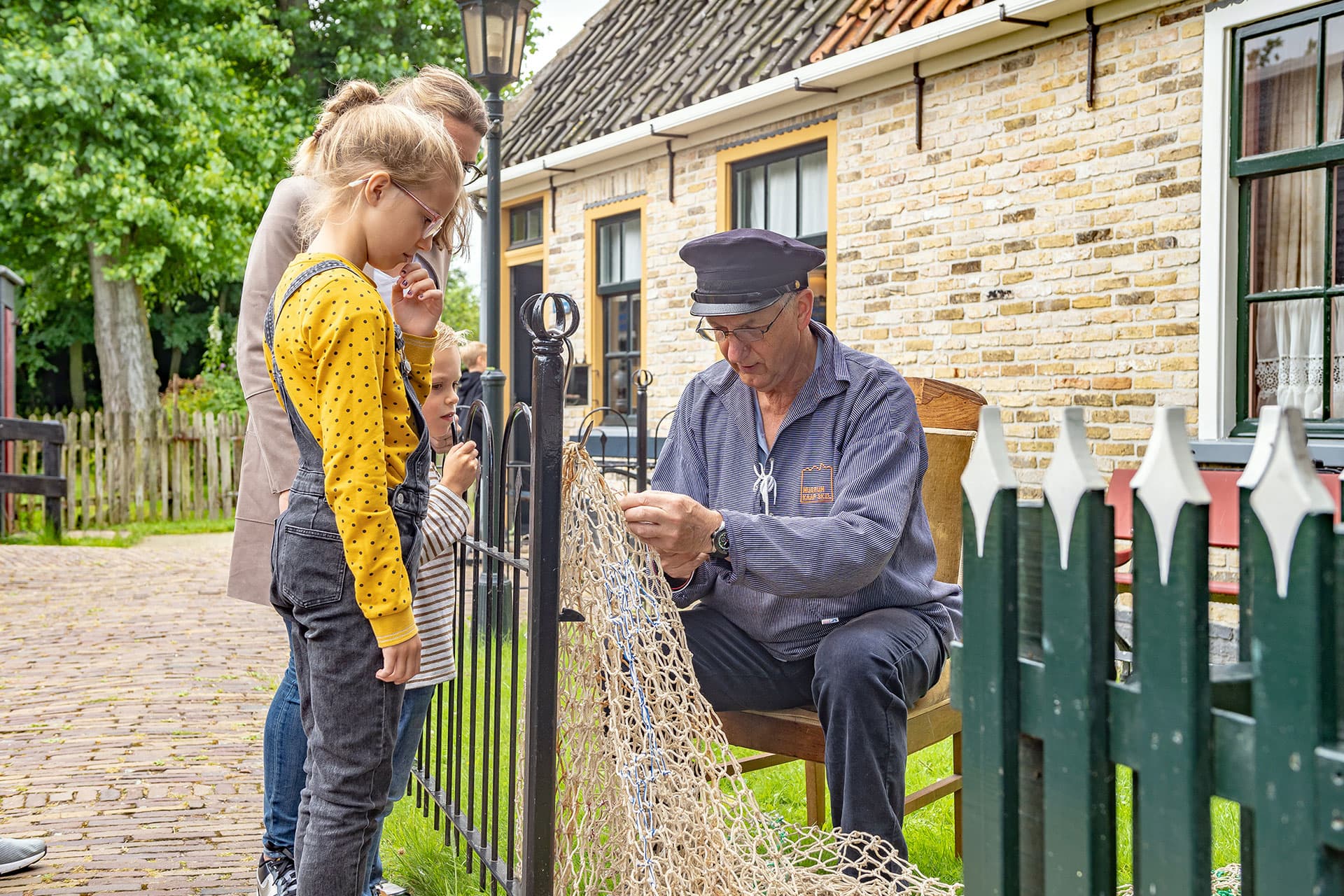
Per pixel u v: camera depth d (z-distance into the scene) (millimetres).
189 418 14266
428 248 2062
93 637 5875
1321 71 5098
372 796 1925
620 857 2059
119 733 4121
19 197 15664
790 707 2508
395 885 2607
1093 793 1178
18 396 26188
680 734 2096
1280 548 1015
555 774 2018
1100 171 5973
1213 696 1111
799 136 7754
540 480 1960
